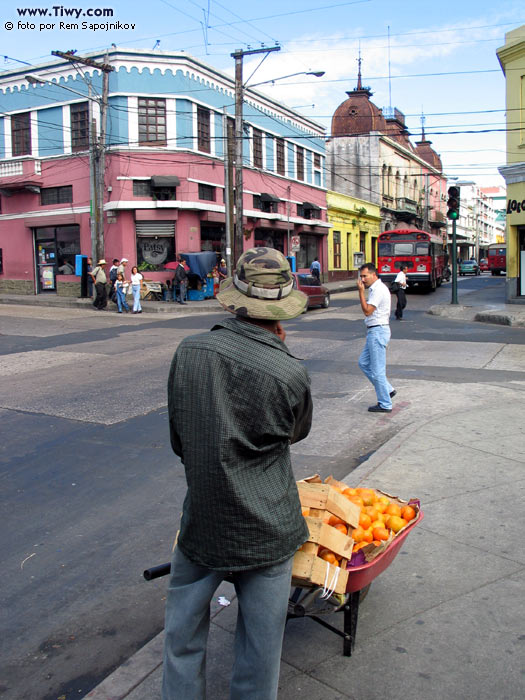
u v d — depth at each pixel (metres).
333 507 2.68
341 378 9.73
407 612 3.10
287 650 2.83
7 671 2.92
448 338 14.05
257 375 1.95
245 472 1.97
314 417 7.41
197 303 23.36
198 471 1.96
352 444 6.34
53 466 5.72
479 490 4.63
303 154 35.31
